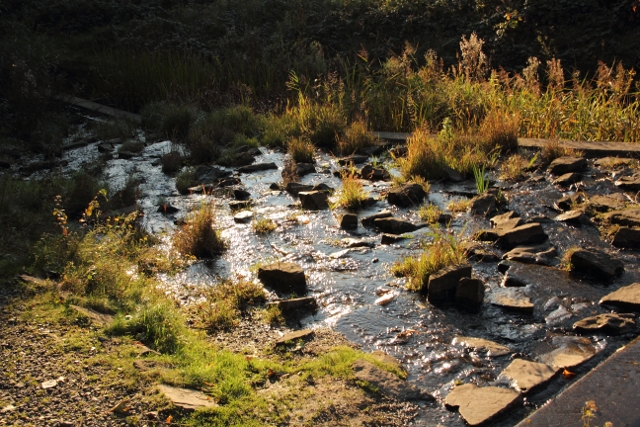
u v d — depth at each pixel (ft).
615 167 23.09
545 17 47.06
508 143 26.58
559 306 14.11
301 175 25.91
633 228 17.52
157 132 34.24
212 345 12.60
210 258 17.66
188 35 51.13
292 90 37.40
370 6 54.24
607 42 44.11
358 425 9.81
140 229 19.43
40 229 18.13
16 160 30.01
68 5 55.01
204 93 38.17
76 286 14.30
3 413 9.77
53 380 10.65
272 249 18.22
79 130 36.37
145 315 12.81
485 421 9.93
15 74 35.12
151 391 10.31
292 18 54.90
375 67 46.47
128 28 53.21
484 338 13.01
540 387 10.97
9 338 12.03
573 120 28.86
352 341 12.92
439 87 32.86
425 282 15.07
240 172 26.81
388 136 30.01
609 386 10.43
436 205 21.26
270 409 10.12
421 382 11.44
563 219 19.02
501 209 20.45
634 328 12.85
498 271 16.22
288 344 12.58
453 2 51.24
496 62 45.70
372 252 17.63
